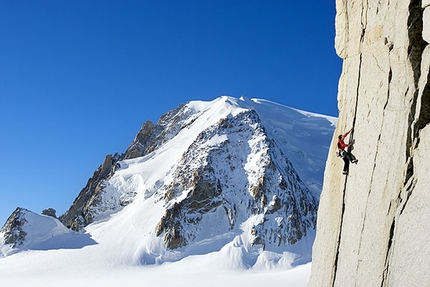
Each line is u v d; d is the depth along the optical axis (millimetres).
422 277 12531
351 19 19953
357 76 19125
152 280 122000
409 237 13508
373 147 16922
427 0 14195
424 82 14242
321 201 21484
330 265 19031
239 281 115562
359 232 16938
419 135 14164
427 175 13398
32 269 137875
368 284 15508
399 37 15773
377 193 16047
